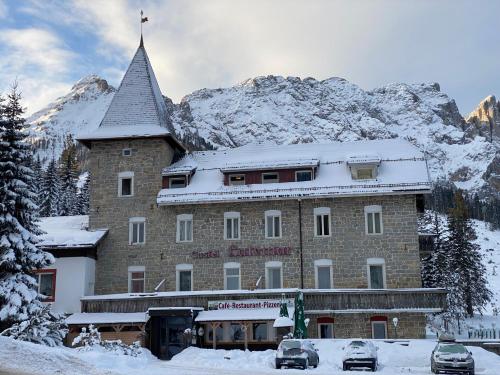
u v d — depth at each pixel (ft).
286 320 124.77
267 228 152.35
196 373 83.15
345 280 146.82
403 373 96.02
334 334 140.46
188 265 153.58
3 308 118.93
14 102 131.44
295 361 99.96
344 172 154.81
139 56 177.58
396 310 137.69
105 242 158.10
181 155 177.37
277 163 156.46
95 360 84.94
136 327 145.38
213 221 155.02
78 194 333.62
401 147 163.84
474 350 113.39
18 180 128.26
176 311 136.46
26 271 127.54
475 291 239.30
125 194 161.17
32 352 80.64
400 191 145.69
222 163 166.81
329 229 149.79
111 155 163.73
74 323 139.23
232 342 140.05
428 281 225.35
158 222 157.28
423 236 160.76
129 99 170.40
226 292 141.28
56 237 153.28
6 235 124.47
